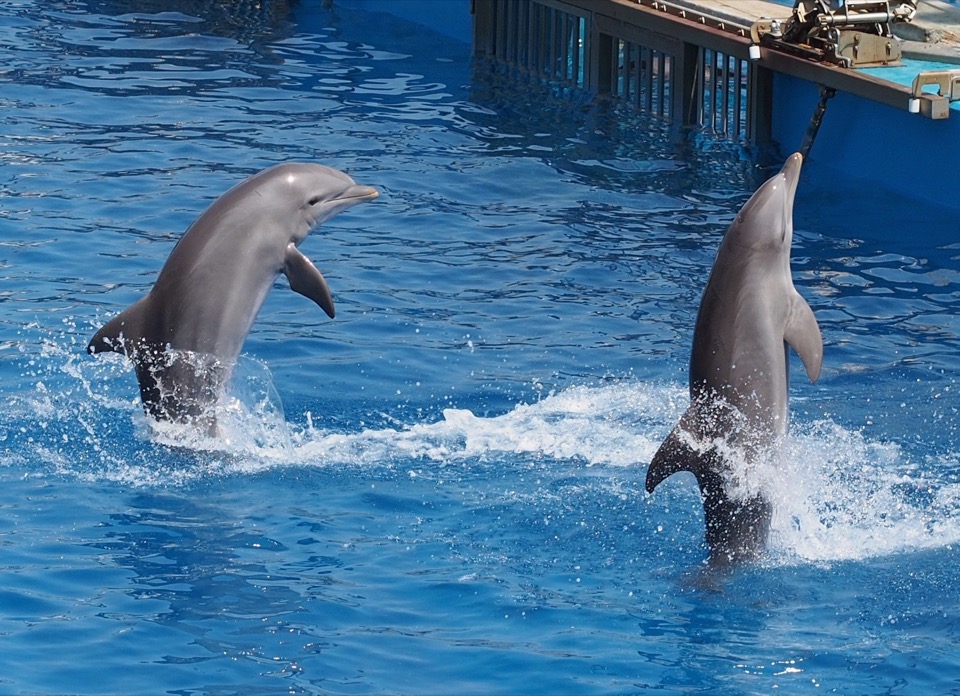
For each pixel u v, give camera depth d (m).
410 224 24.91
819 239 23.97
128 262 22.50
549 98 32.75
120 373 18.62
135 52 36.09
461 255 23.53
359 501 15.59
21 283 21.47
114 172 26.88
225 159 27.89
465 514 15.34
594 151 28.94
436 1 39.09
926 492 15.91
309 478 16.09
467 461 16.67
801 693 12.05
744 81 31.28
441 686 12.02
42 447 16.56
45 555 14.12
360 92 33.12
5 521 14.80
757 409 13.61
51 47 36.19
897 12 28.23
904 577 14.04
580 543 14.73
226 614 13.13
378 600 13.49
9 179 26.25
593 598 13.62
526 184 26.97
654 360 19.62
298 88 33.34
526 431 17.50
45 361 18.84
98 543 14.41
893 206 25.48
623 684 12.11
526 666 12.35
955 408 18.11
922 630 13.10
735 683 12.19
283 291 22.09
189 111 31.16
